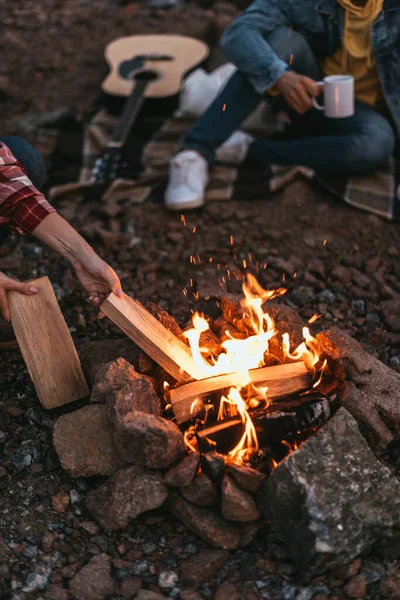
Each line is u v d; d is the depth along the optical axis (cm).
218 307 310
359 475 207
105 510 215
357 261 342
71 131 457
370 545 205
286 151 388
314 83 347
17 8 662
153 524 222
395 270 336
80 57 574
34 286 240
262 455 219
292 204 382
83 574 206
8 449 247
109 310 232
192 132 390
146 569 210
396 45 351
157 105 468
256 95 380
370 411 237
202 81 470
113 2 684
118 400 223
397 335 295
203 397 224
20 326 241
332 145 375
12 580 207
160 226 370
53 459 239
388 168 398
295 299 317
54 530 221
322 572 205
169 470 214
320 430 214
